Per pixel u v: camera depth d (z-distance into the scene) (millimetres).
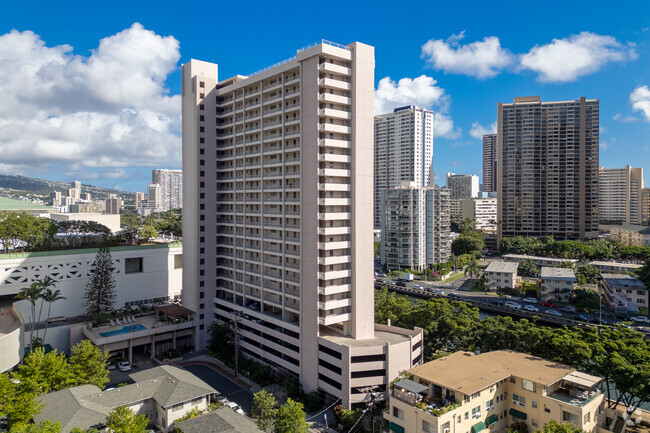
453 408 52969
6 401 58531
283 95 87812
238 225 102500
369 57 81688
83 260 110938
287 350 84250
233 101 102750
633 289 132125
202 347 106188
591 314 129125
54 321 104875
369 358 72688
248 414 71938
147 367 94000
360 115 80625
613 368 60094
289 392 78188
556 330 72938
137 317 109750
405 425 56188
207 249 106875
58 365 69188
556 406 55469
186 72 108375
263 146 93375
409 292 161375
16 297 100375
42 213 179875
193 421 59812
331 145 78750
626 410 63750
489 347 78500
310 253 79625
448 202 199500
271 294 92375
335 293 79438
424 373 59938
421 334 80562
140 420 55781
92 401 63000
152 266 122562
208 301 107375
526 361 64875
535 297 150875
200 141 105438
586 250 199625
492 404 58688
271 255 92750
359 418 65188
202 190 105812
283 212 88062
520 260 197375
